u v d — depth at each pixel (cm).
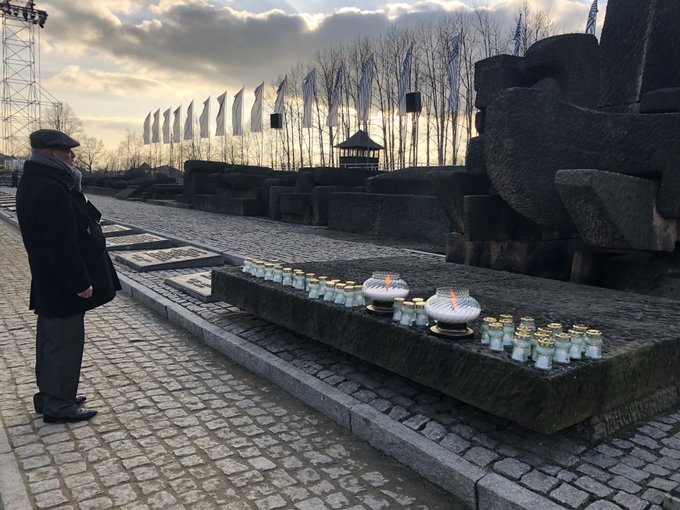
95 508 289
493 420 352
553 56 640
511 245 691
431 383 349
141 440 364
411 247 1244
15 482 310
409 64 3316
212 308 671
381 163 4781
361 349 408
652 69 621
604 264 637
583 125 574
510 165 591
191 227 1681
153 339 595
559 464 300
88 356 534
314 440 368
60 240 361
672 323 402
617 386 322
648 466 297
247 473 324
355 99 4700
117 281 428
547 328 339
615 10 655
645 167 552
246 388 459
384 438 350
